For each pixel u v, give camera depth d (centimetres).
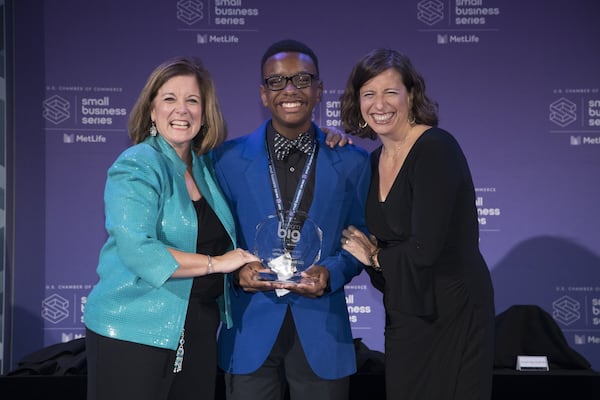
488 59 397
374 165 246
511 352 323
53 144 390
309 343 233
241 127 398
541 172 396
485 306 228
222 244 231
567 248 395
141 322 206
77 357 319
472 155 398
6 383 303
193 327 220
